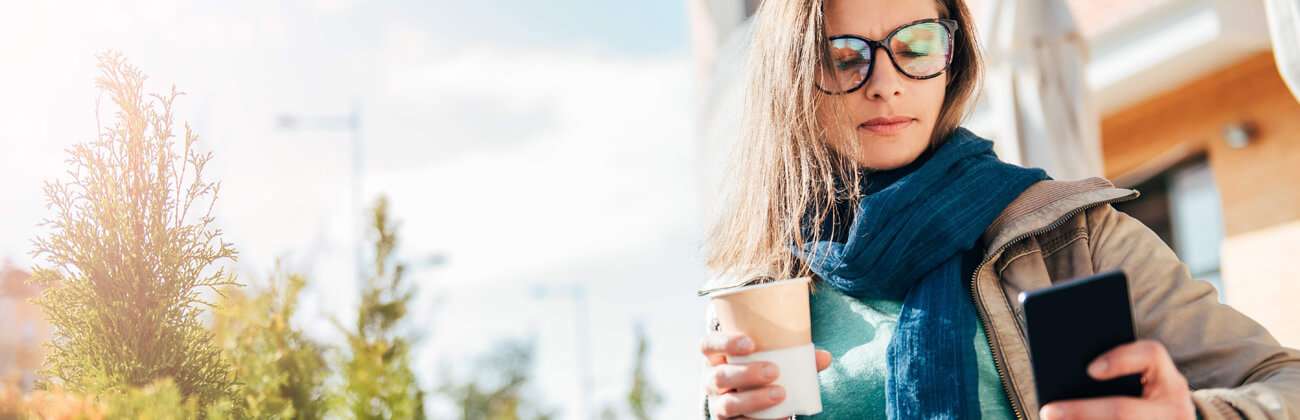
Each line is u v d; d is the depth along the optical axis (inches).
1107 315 50.3
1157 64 287.9
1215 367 62.1
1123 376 49.6
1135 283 67.1
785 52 78.4
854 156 75.4
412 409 123.9
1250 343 61.7
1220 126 301.4
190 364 77.1
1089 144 224.5
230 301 101.5
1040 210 70.4
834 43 75.7
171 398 68.1
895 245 71.4
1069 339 49.9
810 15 76.7
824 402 73.8
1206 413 53.9
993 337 69.2
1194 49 277.7
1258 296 285.4
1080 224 70.7
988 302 69.9
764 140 80.7
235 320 105.3
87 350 73.6
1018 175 72.5
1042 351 49.8
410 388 125.0
